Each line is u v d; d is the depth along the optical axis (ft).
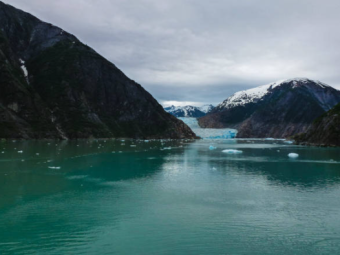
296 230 69.00
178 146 355.15
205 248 59.57
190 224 72.38
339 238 64.69
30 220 73.92
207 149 302.45
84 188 108.37
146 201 92.02
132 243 61.52
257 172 147.54
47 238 63.46
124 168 157.17
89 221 73.77
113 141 432.66
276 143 469.57
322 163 183.01
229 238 64.39
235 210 83.71
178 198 95.91
